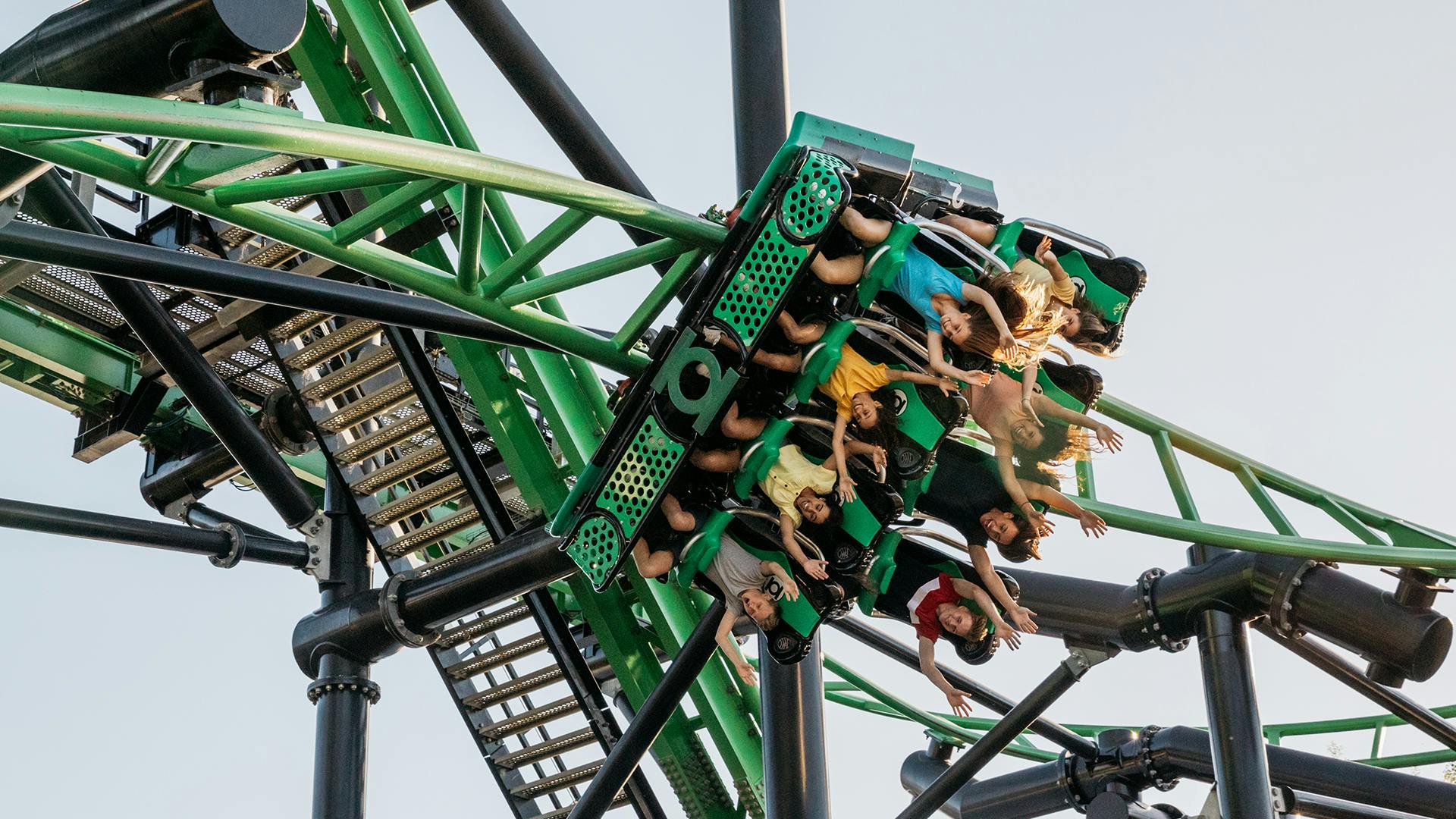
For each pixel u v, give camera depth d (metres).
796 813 11.55
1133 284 9.43
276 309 12.96
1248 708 13.17
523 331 9.44
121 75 8.00
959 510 9.83
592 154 12.14
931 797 14.08
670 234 9.19
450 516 13.39
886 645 14.89
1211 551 13.55
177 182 8.23
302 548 14.80
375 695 13.21
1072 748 15.47
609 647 14.17
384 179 8.61
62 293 14.50
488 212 12.35
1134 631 13.60
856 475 9.22
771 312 8.94
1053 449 9.56
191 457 15.32
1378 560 11.70
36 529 12.93
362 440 13.37
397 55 12.20
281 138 7.50
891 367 9.04
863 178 9.12
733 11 11.52
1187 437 12.70
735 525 9.66
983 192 9.57
